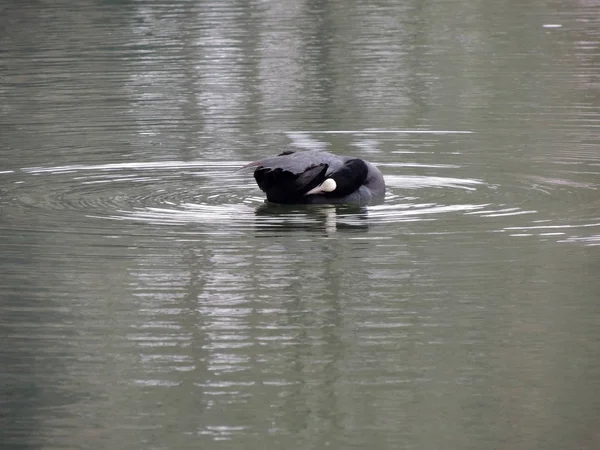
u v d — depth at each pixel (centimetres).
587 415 1773
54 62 5697
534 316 2172
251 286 2369
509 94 4722
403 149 3803
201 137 4016
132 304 2264
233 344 2059
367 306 2242
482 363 1967
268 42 6203
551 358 1988
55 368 1962
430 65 5438
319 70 5372
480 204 3050
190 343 2061
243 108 4547
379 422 1759
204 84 5078
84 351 2033
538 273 2425
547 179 3338
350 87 4962
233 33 6575
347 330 2117
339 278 2411
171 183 3350
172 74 5341
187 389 1869
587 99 4581
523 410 1791
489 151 3738
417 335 2091
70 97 4831
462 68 5353
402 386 1880
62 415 1789
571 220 2858
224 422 1758
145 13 7419
